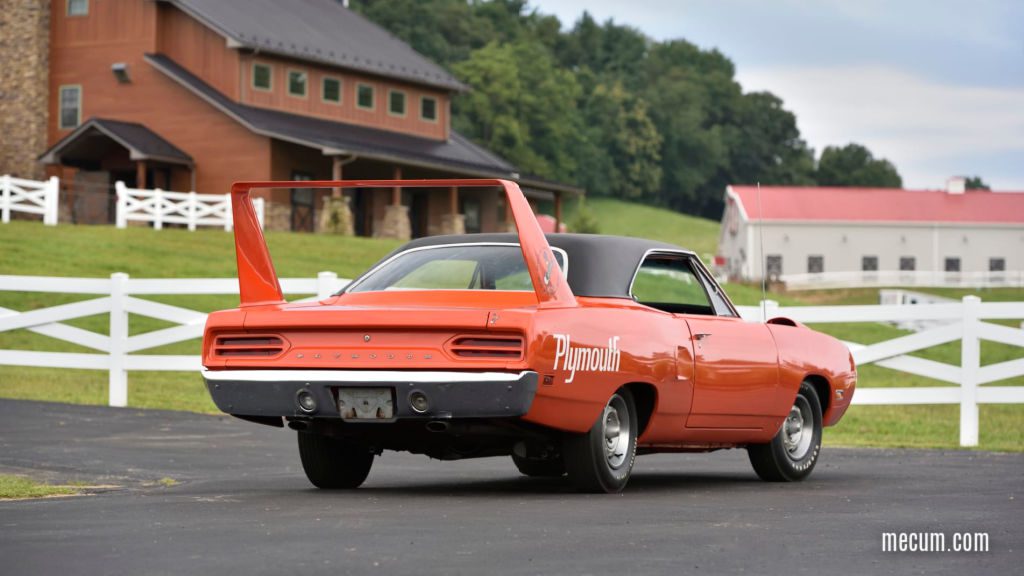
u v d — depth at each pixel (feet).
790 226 348.59
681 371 33.68
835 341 40.98
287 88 192.54
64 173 192.65
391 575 19.89
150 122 188.44
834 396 40.29
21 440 47.11
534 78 521.65
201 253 143.43
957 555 22.84
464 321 29.12
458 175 209.36
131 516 26.94
